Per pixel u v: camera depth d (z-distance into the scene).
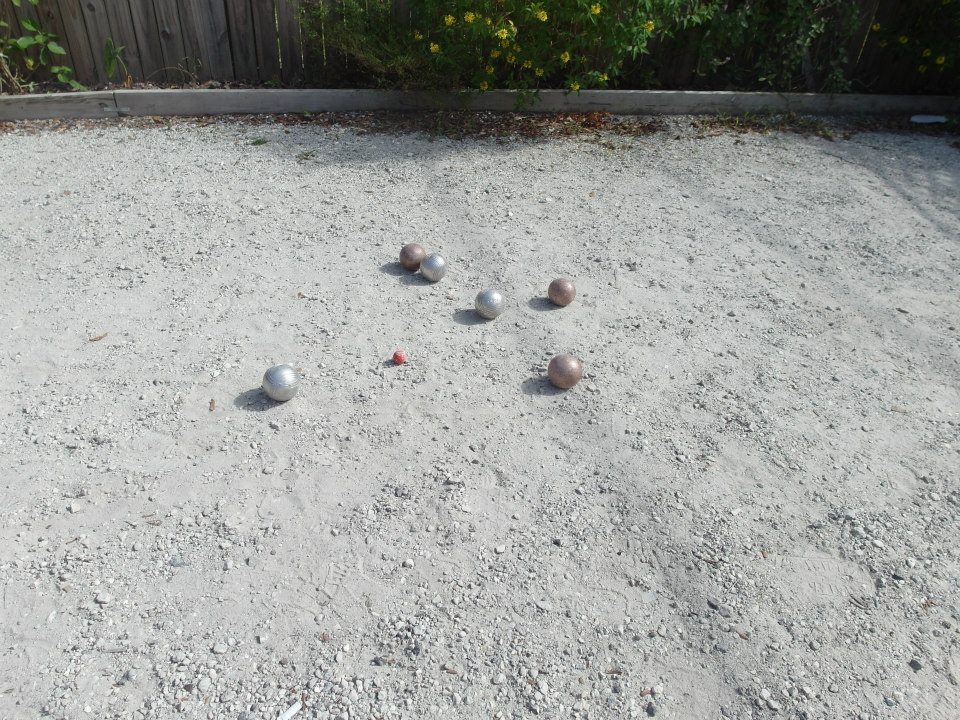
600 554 2.75
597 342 4.02
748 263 4.88
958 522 2.94
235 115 6.97
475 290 4.48
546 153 6.47
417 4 6.73
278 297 4.31
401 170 6.03
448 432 3.32
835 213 5.60
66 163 5.92
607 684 2.31
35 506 2.88
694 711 2.24
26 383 3.54
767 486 3.07
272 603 2.54
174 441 3.22
